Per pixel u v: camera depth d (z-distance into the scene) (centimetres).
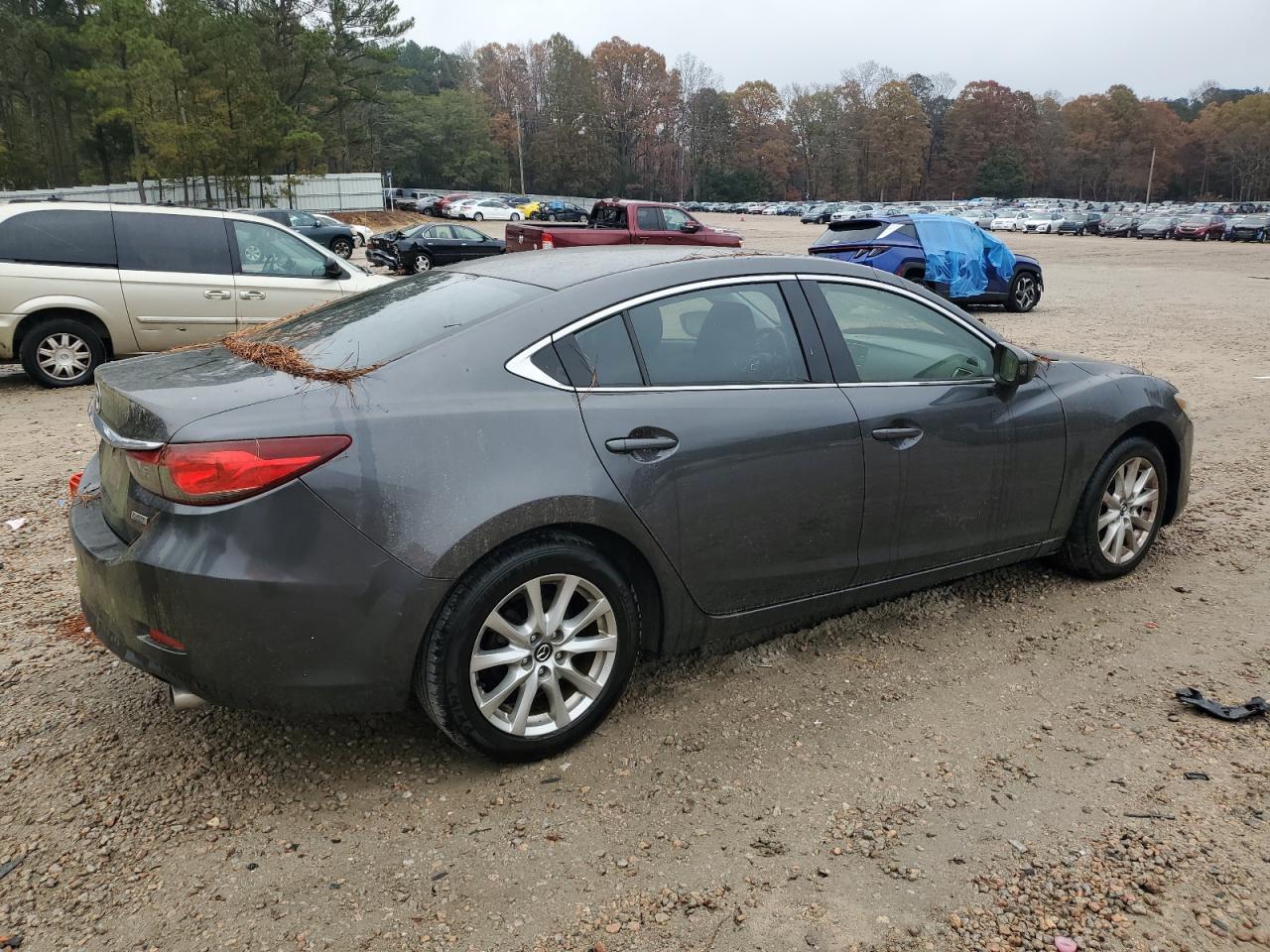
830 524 340
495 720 283
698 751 304
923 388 364
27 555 471
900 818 271
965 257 1507
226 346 335
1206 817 271
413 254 2495
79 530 291
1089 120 14538
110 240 895
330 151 6344
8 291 858
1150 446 441
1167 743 310
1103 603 422
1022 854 255
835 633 392
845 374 347
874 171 13812
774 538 328
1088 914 233
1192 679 353
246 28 4947
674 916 233
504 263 360
